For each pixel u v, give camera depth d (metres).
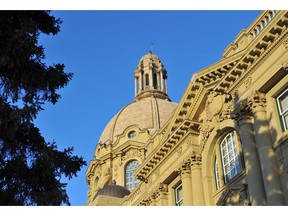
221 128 24.72
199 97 26.89
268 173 19.42
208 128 26.08
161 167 30.91
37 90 14.69
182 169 27.62
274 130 20.39
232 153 24.41
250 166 20.61
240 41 25.69
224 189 24.14
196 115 27.66
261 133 20.61
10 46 13.27
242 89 22.70
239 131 22.47
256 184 20.02
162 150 30.33
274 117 20.62
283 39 20.20
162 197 29.84
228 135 25.08
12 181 14.02
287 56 19.81
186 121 27.56
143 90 74.00
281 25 20.19
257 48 21.59
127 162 58.47
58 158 14.91
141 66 77.50
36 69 14.49
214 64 25.88
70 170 14.96
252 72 22.20
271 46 20.80
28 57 14.10
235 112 22.45
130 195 35.44
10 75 14.09
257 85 21.58
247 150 21.06
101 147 62.06
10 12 14.19
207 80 26.53
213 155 26.20
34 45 14.03
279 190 18.92
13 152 14.25
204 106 27.08
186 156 27.72
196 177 26.50
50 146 14.85
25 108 13.45
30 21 14.22
